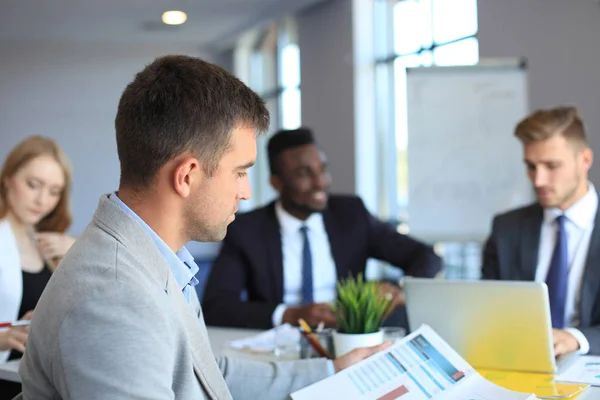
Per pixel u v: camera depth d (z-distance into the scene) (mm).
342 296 1813
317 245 2742
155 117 1058
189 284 1255
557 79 4023
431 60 4848
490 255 2531
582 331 1897
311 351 1804
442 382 1472
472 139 4289
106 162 7551
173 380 1052
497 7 4262
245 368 1530
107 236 1037
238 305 2486
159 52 7598
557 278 2309
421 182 4383
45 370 964
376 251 2871
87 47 7520
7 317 2348
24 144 2553
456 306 1777
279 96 6949
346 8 5496
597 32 3842
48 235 2607
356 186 5441
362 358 1591
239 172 1128
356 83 5430
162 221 1094
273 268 2686
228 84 1108
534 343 1679
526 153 2373
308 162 2666
